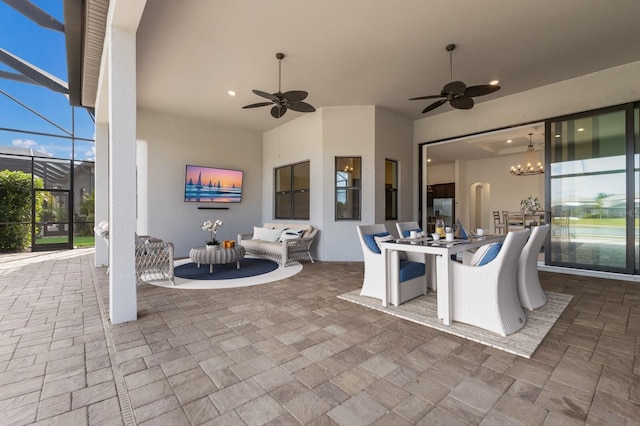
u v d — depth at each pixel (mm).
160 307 3311
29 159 8086
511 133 7371
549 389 1768
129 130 2889
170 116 6695
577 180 4992
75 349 2312
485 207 10773
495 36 3824
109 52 2795
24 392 1757
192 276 4812
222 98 5836
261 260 6383
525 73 4820
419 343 2398
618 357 2139
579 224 4980
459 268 2795
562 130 5129
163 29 3660
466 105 4238
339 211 6477
